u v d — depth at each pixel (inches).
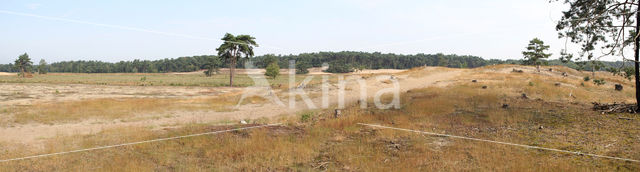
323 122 494.6
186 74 4557.1
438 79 1296.8
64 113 562.9
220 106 739.4
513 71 1475.1
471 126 445.7
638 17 443.2
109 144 359.3
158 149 349.4
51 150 330.6
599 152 301.6
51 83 1891.0
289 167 298.4
